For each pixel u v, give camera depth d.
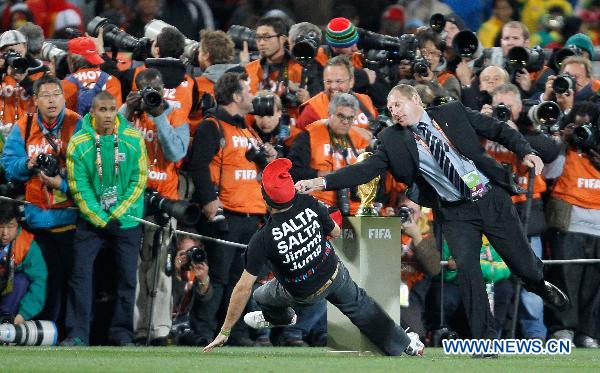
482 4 49.84
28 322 33.50
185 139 34.94
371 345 29.39
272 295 28.83
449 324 37.22
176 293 35.50
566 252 37.44
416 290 35.66
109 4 47.38
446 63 40.28
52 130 34.03
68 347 32.34
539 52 37.97
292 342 35.66
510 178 28.78
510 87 35.44
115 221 33.78
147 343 34.88
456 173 28.48
